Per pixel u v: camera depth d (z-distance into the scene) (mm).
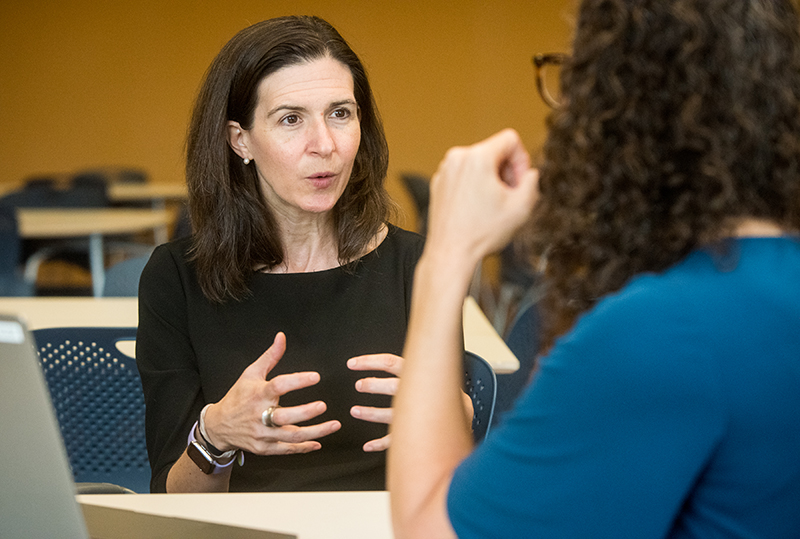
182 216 6434
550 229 1067
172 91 12477
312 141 2111
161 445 2137
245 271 2277
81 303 3545
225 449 1871
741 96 933
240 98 2156
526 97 12234
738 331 882
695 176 949
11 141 12641
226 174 2229
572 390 897
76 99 12531
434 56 12227
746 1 949
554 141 1053
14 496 1240
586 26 1019
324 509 1587
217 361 2223
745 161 947
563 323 1075
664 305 897
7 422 1180
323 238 2320
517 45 12148
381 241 2377
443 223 1124
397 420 1093
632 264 985
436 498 1021
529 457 919
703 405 863
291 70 2111
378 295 2293
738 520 922
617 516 885
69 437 2654
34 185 11227
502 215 1101
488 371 2318
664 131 959
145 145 12609
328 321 2264
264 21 2217
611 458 880
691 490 945
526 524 914
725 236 944
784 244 958
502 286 7605
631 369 873
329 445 2219
